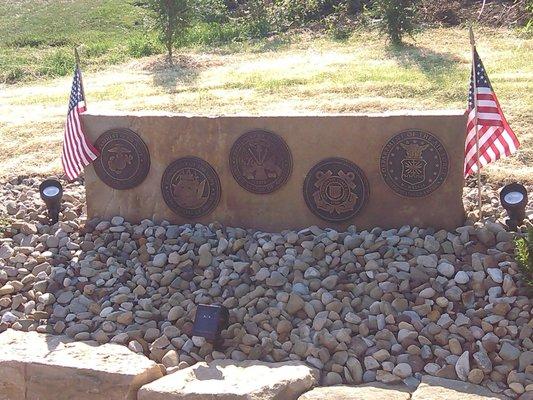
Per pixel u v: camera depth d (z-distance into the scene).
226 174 2.97
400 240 2.69
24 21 7.93
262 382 2.18
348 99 4.16
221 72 5.19
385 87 4.28
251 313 2.53
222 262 2.75
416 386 2.21
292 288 2.58
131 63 5.95
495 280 2.45
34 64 6.35
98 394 2.29
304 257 2.69
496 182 3.21
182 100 4.46
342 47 5.63
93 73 5.77
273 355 2.38
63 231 3.07
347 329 2.39
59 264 2.89
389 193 2.84
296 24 6.56
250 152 2.93
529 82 4.22
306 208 2.92
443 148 2.78
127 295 2.68
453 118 2.75
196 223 3.03
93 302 2.69
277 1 7.00
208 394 2.15
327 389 2.21
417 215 2.83
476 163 2.79
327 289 2.56
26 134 4.33
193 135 2.99
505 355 2.23
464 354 2.25
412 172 2.80
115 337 2.51
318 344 2.37
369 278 2.57
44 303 2.72
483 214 2.89
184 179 3.02
